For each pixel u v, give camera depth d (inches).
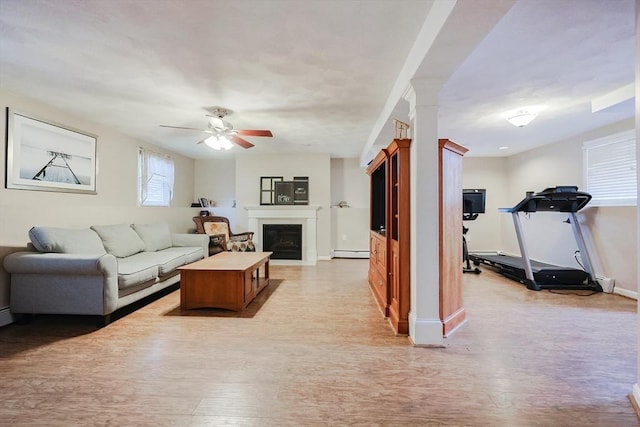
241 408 63.7
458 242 112.6
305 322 113.0
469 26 63.2
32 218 121.7
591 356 86.7
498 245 250.5
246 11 69.3
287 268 217.9
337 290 158.2
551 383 73.2
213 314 121.4
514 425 58.9
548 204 162.2
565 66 94.4
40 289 107.4
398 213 103.0
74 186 143.9
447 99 121.6
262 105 131.1
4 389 69.9
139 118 148.9
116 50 86.6
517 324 111.0
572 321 113.9
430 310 94.4
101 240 140.9
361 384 72.7
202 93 117.8
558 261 190.1
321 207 247.9
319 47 84.8
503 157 248.1
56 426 58.1
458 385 72.3
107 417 60.6
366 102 127.5
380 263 132.2
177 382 73.1
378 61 93.1
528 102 125.3
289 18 72.0
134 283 119.9
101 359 84.3
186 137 188.1
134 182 188.5
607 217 157.2
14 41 81.9
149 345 93.2
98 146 159.6
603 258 159.6
